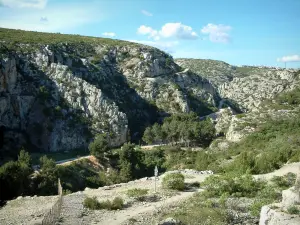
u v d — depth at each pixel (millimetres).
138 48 156750
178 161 79625
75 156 90062
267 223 16188
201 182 30734
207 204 22812
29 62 113062
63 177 64812
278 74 174375
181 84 155875
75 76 116062
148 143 104312
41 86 108125
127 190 28516
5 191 47312
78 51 139625
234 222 20109
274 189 26594
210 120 114312
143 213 22078
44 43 125312
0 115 94375
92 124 107375
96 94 113375
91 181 71000
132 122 124312
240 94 177375
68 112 107000
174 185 28750
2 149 87375
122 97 131000
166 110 137000
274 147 48438
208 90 166750
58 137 99812
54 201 25594
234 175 31734
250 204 23078
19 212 22781
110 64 144250
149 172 80125
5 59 98875
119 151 84500
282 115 84875
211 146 85062
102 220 20891
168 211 22203
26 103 102250
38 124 100625
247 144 64562
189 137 98688
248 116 88812
